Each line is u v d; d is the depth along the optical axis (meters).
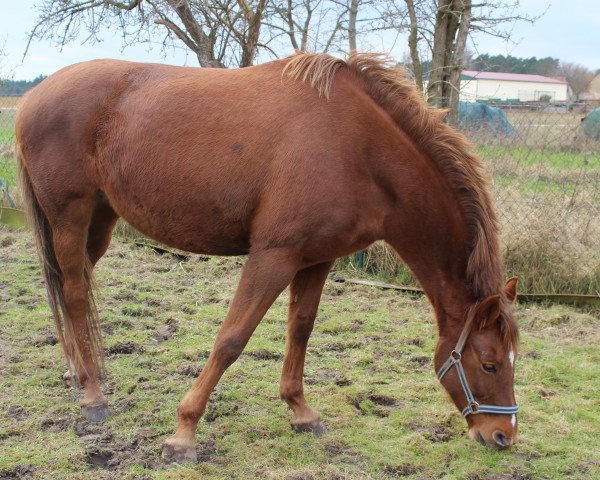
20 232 7.15
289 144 2.68
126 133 2.92
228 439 2.99
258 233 2.72
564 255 5.46
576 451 3.00
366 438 3.06
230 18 7.07
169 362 3.86
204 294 5.26
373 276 5.93
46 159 3.08
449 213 2.81
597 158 6.09
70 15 7.02
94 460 2.77
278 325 4.62
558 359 4.12
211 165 2.75
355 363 3.98
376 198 2.79
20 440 2.88
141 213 2.98
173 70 3.04
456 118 7.29
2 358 3.80
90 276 3.29
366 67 2.87
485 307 2.63
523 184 5.98
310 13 7.84
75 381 3.41
